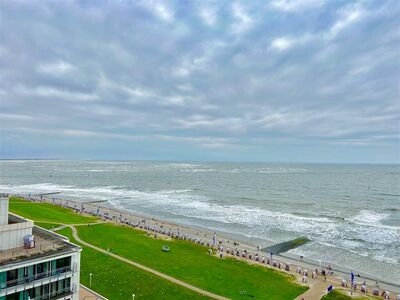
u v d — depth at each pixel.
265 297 49.16
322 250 77.00
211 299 47.38
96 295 46.53
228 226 100.31
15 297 31.70
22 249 34.94
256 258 67.69
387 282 58.28
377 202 151.62
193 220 108.50
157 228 94.25
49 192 174.00
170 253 69.50
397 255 73.81
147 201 149.25
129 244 74.81
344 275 61.03
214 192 185.00
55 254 34.34
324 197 166.88
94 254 65.44
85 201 145.75
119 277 54.00
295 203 147.00
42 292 33.66
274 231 94.38
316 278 58.25
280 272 60.78
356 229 97.75
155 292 49.03
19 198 138.62
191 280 54.53
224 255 70.06
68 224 91.81
